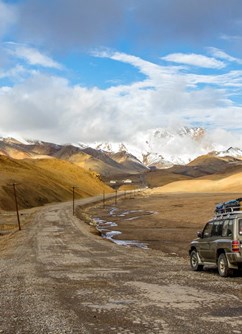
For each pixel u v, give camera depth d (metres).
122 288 13.84
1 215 92.00
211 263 17.11
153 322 9.16
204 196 148.50
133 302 11.45
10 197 119.94
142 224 63.75
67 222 70.25
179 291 12.95
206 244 17.25
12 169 167.12
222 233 16.45
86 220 77.94
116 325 9.00
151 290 13.28
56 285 14.82
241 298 11.55
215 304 10.84
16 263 23.47
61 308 10.92
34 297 12.58
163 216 75.12
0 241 45.91
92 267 20.39
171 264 21.41
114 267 20.28
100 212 105.75
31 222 72.19
